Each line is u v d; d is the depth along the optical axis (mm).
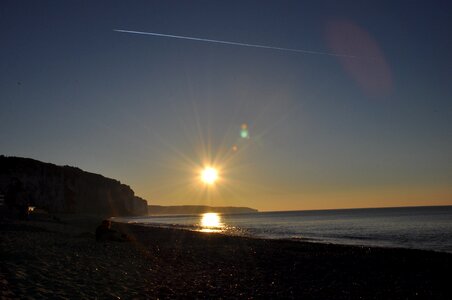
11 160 104625
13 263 14625
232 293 13219
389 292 14000
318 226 77938
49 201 109812
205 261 21078
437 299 13055
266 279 16172
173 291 13117
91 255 19203
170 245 30406
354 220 103500
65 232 36125
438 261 21828
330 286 14914
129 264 17797
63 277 13219
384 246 35281
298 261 21734
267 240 37156
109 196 163875
